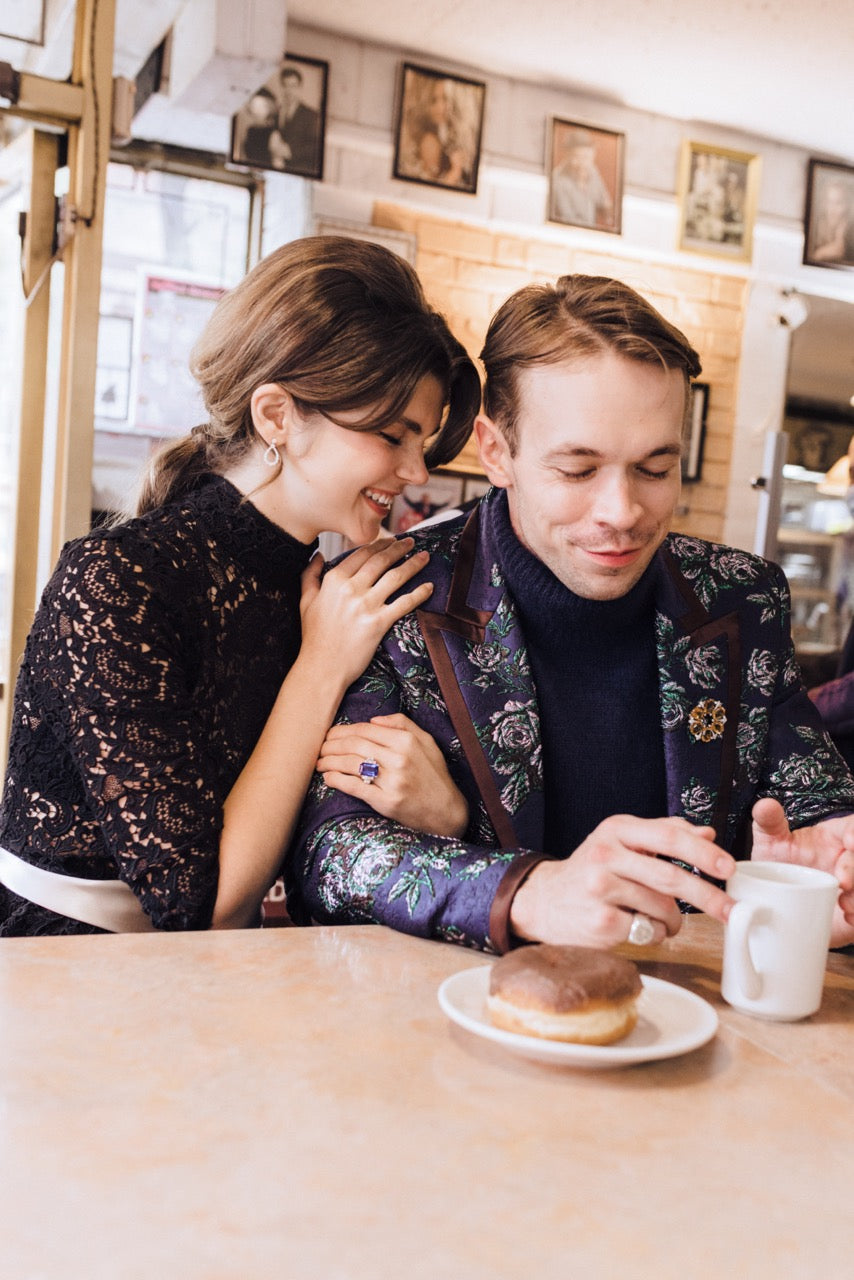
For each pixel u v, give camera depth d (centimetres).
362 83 369
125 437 371
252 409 126
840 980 98
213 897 110
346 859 107
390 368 122
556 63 376
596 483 111
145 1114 64
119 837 110
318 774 119
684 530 420
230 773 125
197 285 378
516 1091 70
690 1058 77
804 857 105
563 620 123
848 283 438
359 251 128
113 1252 51
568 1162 62
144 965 89
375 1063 73
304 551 133
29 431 244
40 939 94
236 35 283
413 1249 53
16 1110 63
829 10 327
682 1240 55
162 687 114
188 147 376
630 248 407
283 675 131
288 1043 75
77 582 116
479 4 339
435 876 99
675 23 343
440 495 377
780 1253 54
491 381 118
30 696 120
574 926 89
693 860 87
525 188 390
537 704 126
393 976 89
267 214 383
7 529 251
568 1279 51
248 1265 51
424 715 124
